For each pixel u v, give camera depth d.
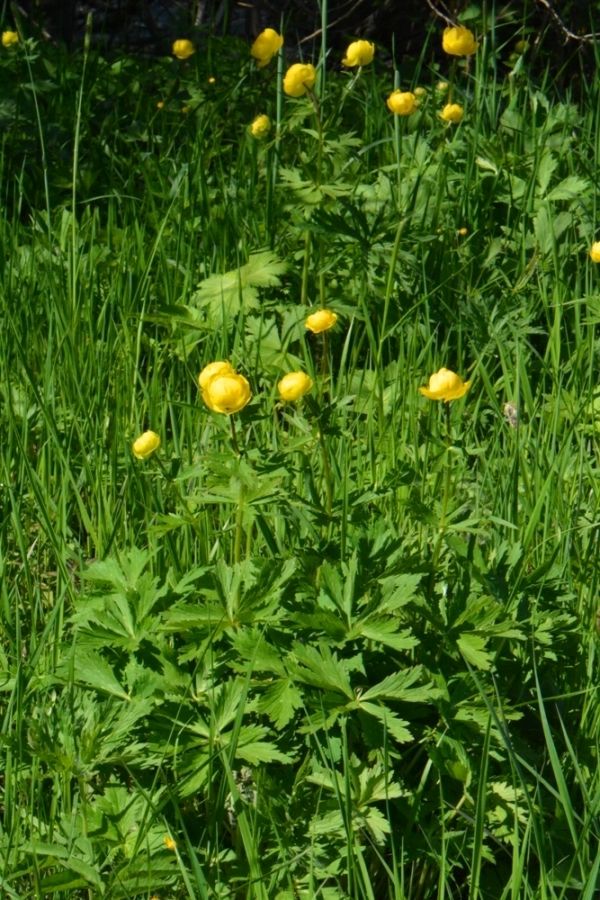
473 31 6.82
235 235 4.31
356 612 2.26
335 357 3.93
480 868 2.11
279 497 2.58
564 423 3.42
